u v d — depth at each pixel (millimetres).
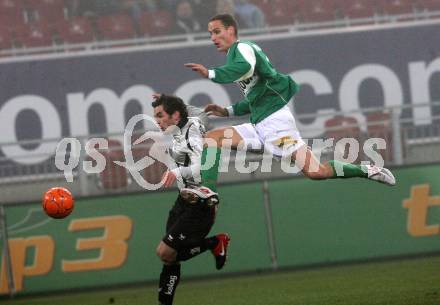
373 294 31125
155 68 52062
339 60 52844
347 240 42312
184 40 55594
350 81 52750
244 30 53469
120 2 57406
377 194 42562
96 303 35031
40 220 40812
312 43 52875
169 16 56406
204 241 27125
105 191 43000
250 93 26547
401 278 35438
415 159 44469
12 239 40750
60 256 40844
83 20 56906
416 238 42656
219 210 41688
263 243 41906
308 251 42125
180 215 26359
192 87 51938
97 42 53594
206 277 41594
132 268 41188
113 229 41188
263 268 41875
